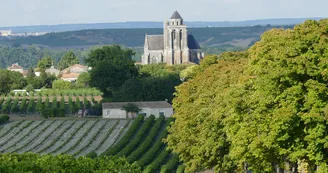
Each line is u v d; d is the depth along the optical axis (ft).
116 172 427.33
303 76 394.11
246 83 441.68
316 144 370.32
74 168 407.44
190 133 567.59
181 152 581.12
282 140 388.57
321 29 403.75
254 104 415.64
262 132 407.85
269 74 397.80
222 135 504.43
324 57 388.57
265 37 456.04
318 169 379.14
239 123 435.12
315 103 376.68
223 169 523.70
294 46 399.65
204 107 550.36
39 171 385.09
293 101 388.16
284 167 422.00
